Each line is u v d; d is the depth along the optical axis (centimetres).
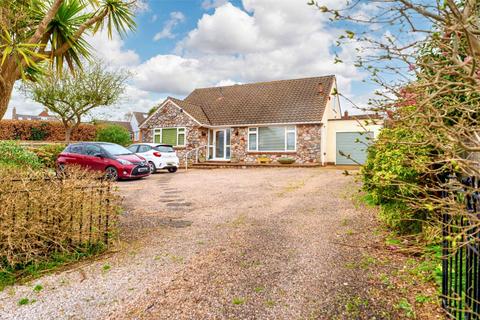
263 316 280
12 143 1190
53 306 300
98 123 2505
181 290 332
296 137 1952
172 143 2222
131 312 289
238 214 682
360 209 685
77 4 503
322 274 364
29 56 443
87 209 443
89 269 389
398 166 405
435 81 216
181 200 856
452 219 260
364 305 294
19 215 371
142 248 466
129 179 1341
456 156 234
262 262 405
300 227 566
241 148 2111
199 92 2622
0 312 288
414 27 242
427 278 337
